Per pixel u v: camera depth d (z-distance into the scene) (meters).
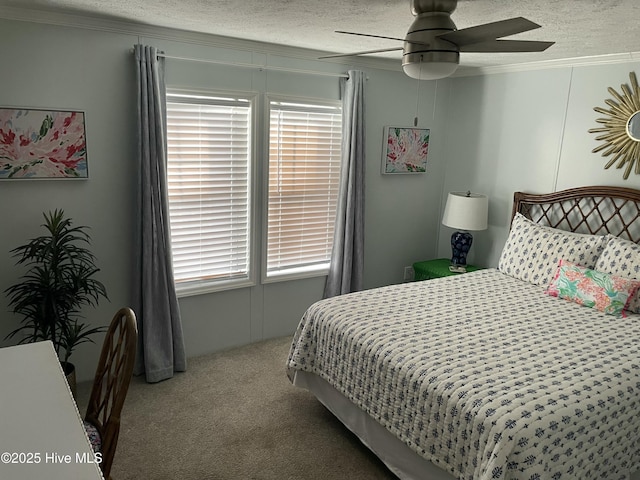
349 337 2.65
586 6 2.17
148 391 3.24
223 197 3.67
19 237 2.99
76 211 3.13
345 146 4.05
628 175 3.47
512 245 3.86
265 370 3.59
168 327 3.39
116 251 3.31
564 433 1.88
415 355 2.37
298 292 4.22
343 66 4.02
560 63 3.76
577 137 3.75
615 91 3.48
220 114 3.53
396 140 4.45
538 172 4.05
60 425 1.42
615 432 2.07
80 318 3.26
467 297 3.27
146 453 2.62
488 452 1.85
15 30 2.77
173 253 3.55
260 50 3.57
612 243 3.31
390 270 4.80
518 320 2.87
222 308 3.84
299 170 4.00
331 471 2.54
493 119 4.36
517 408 1.92
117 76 3.10
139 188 3.17
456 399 2.03
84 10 2.71
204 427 2.87
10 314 3.02
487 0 2.09
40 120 2.90
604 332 2.72
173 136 3.38
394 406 2.33
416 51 2.04
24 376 1.69
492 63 4.05
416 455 2.28
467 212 4.16
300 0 2.27
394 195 4.62
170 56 3.18
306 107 3.92
